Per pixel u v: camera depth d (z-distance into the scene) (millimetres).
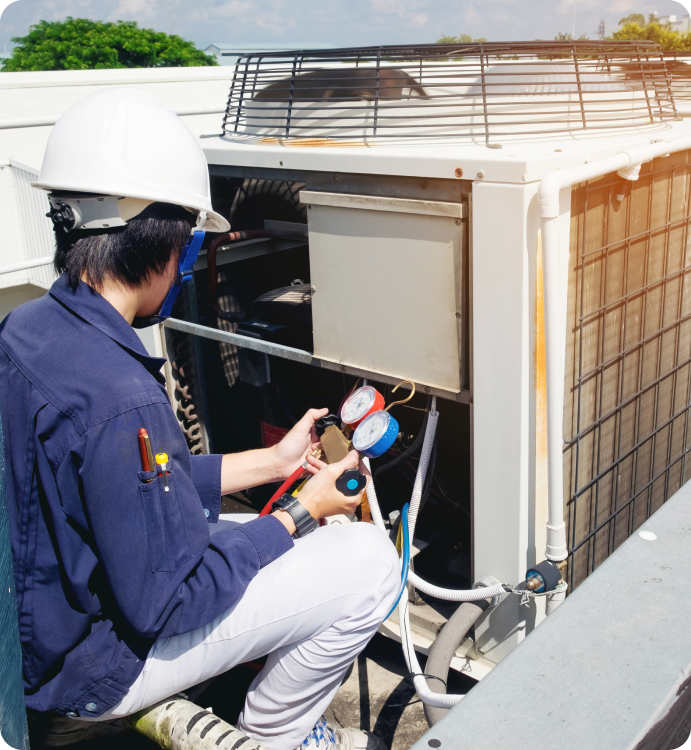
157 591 968
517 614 1580
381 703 1742
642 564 1074
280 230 2469
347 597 1166
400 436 2127
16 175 2941
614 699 838
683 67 2371
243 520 1497
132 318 1099
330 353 1787
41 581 993
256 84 1926
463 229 1414
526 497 1490
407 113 1790
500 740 790
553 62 1588
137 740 1561
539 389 1436
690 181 1889
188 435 2414
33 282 3072
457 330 1493
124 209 1022
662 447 2137
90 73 4883
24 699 991
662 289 1888
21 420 952
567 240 1432
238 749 1041
